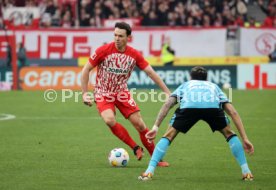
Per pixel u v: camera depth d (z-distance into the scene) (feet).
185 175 95.96
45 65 245.24
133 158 111.86
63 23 268.82
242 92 231.09
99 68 103.91
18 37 245.65
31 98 219.41
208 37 241.96
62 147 124.26
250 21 262.26
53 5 270.05
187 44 242.58
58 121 165.58
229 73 242.58
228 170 100.27
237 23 262.06
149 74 102.94
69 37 244.22
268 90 237.04
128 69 102.94
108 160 107.45
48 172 98.53
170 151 119.34
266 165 104.78
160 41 242.99
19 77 245.86
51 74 245.24
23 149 121.70
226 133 90.48
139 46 243.40
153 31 242.58
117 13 264.72
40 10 270.26
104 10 265.75
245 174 91.45
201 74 90.89
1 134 142.31
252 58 241.76
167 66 242.58
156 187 86.84
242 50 241.76
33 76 245.65
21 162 107.34
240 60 241.96
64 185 88.63
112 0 266.36
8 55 246.27
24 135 140.77
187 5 267.59
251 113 178.40
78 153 117.08
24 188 86.74
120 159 102.94
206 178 93.61
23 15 269.23
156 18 262.06
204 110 88.22
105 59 102.22
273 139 134.41
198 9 263.49
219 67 242.58
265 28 240.94
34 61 245.86
